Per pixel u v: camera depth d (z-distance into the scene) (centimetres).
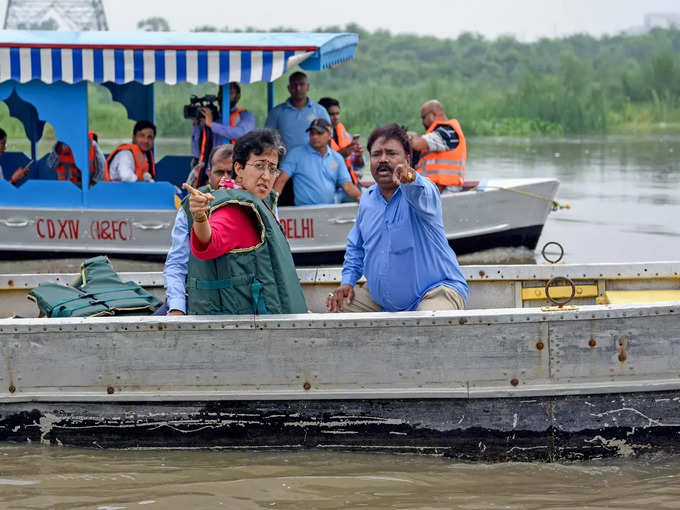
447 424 600
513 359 590
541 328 587
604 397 593
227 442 611
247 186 588
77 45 1126
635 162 2434
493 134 3703
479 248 1242
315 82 5500
